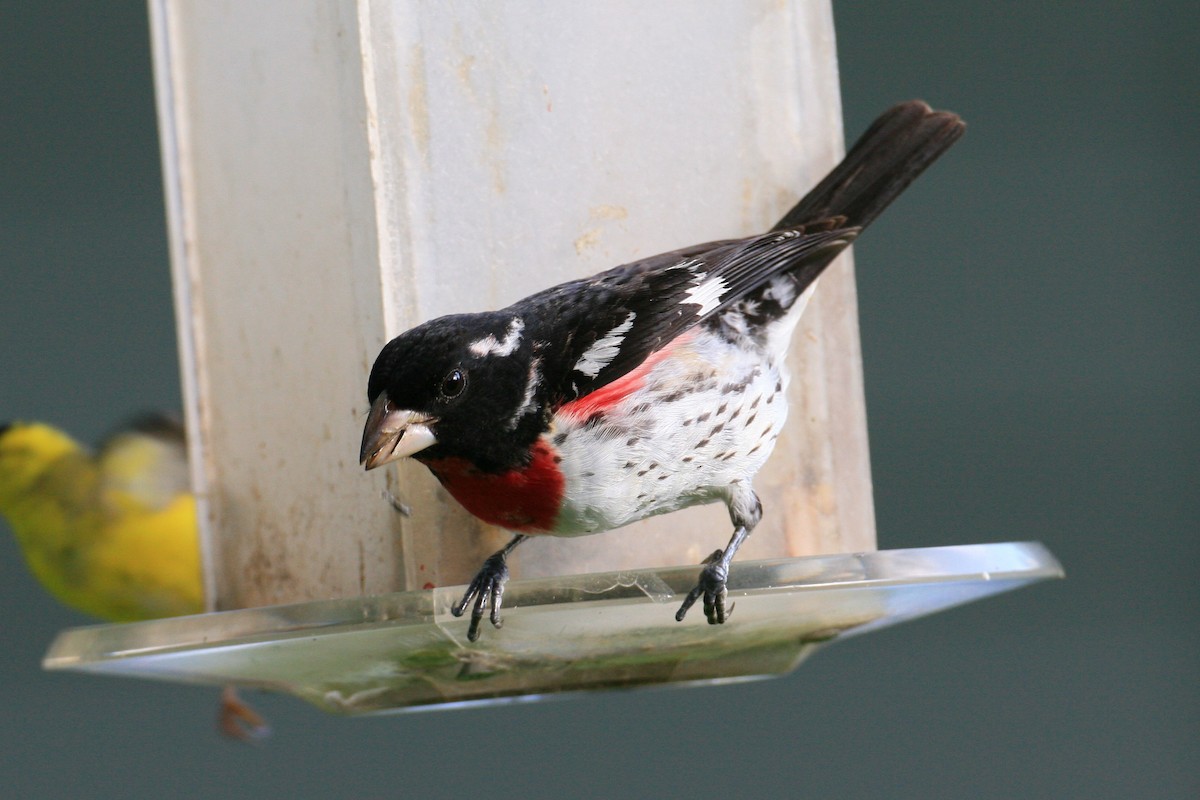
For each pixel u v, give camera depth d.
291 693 6.77
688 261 6.10
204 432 7.57
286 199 6.71
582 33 6.54
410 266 6.16
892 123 6.84
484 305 6.29
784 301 6.39
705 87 6.77
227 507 7.45
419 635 5.27
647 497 5.96
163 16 7.64
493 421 5.64
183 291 7.59
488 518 5.96
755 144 6.83
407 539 6.13
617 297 5.89
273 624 5.04
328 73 6.31
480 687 6.31
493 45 6.36
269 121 6.81
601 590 5.15
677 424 5.92
